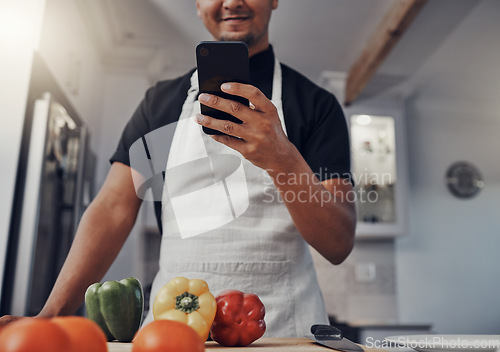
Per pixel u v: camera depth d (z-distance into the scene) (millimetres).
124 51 2912
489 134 3750
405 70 3227
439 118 3709
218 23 1040
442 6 2547
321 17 2674
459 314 3389
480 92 3541
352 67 3172
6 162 1621
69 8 2186
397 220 3125
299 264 947
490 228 3586
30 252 1583
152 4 2562
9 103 1669
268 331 852
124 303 669
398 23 2479
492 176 3684
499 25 2721
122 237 917
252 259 907
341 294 3283
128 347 577
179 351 410
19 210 1607
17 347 305
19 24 1735
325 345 645
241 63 700
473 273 3477
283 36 2859
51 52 1889
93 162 2531
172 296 673
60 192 1903
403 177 3197
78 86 2328
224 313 669
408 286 3377
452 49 2977
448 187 3607
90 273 845
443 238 3506
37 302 1653
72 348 330
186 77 1079
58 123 1819
